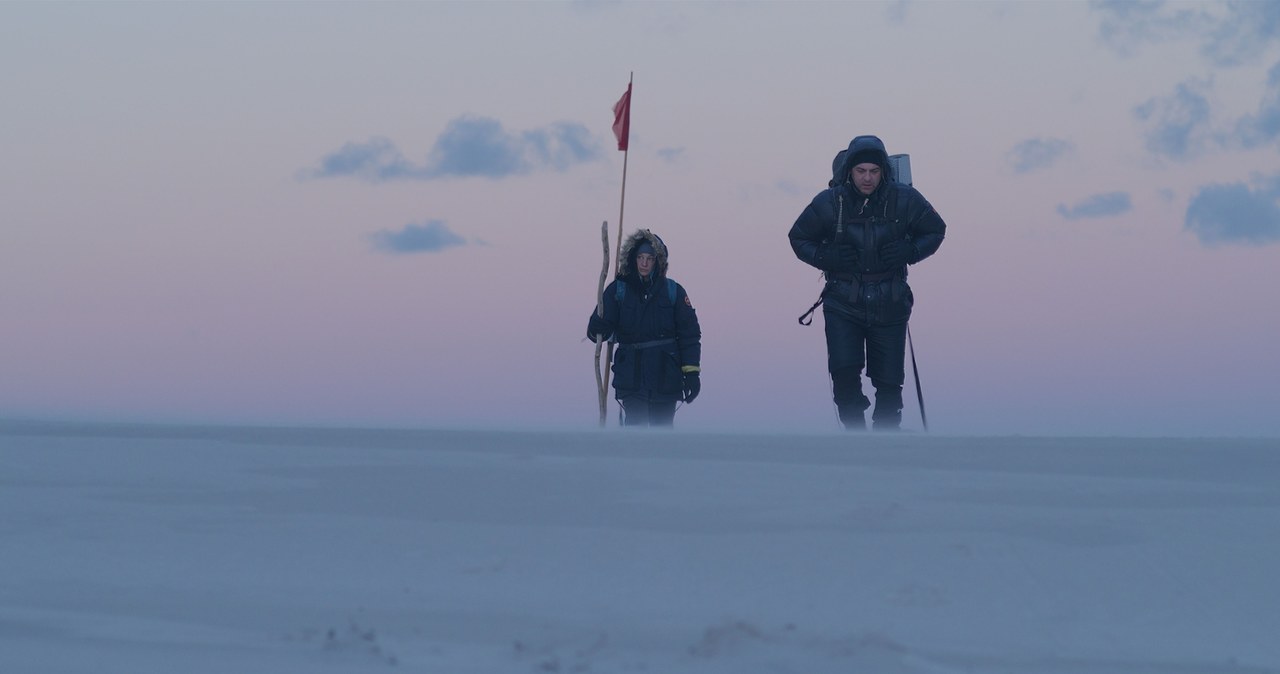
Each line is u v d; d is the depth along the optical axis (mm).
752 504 7449
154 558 6137
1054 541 6371
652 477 8602
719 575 5738
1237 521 6812
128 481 8617
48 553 6230
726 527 6789
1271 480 8305
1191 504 7402
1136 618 5008
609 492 7953
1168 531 6602
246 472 9047
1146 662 4473
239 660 4391
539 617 5000
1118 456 9570
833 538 6484
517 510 7344
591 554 6152
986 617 5004
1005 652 4555
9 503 7695
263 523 7012
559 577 5699
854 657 4375
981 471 8711
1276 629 4871
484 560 6070
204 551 6309
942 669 4355
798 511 7223
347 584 5570
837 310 18844
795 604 5207
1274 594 5352
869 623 4902
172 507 7559
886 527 6777
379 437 11133
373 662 4391
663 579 5664
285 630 4832
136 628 4867
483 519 7094
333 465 9312
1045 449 9922
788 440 10500
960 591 5406
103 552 6230
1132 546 6250
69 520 7121
